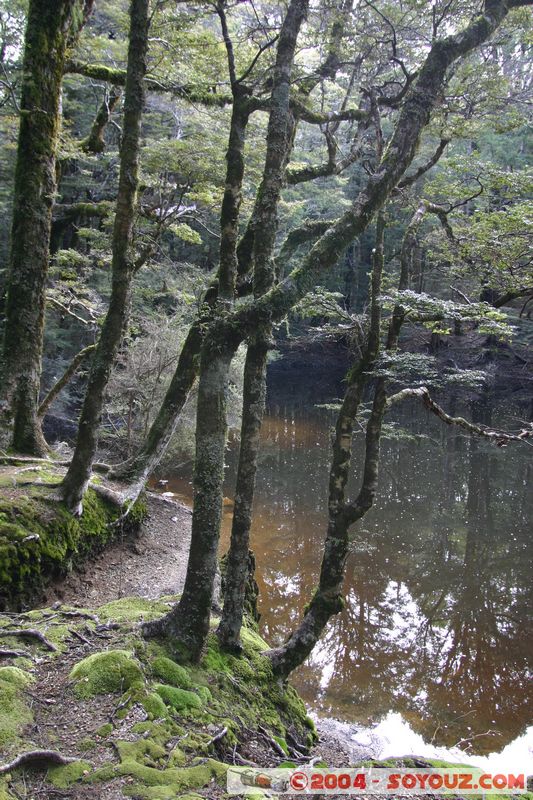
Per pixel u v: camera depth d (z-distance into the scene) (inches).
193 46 312.5
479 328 195.9
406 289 201.6
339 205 938.7
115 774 114.0
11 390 311.7
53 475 286.2
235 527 175.9
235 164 179.3
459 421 202.7
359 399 194.7
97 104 648.4
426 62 173.2
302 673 277.1
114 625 177.9
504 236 243.9
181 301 567.5
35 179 304.5
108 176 665.0
